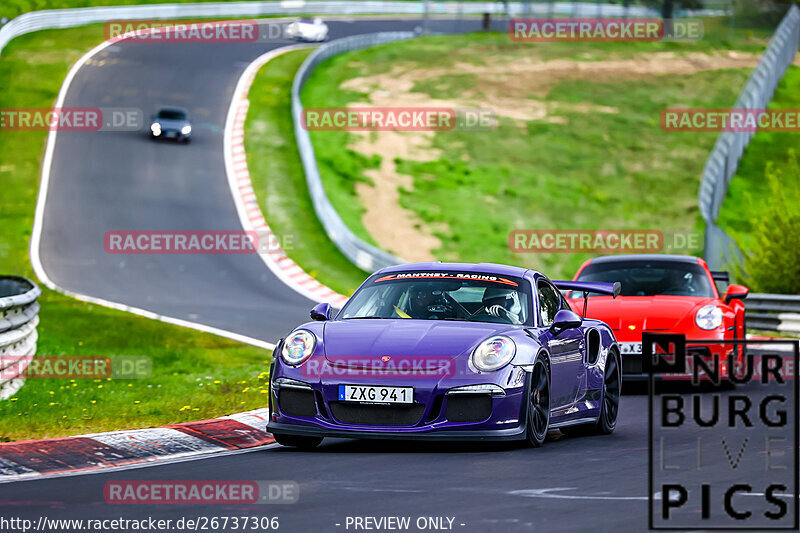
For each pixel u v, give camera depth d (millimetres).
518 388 30156
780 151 175875
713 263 100250
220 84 196250
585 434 35750
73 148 154750
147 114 174000
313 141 163875
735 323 48156
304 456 29500
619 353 37688
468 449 30797
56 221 125938
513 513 21625
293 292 99750
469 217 141125
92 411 37531
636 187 161625
